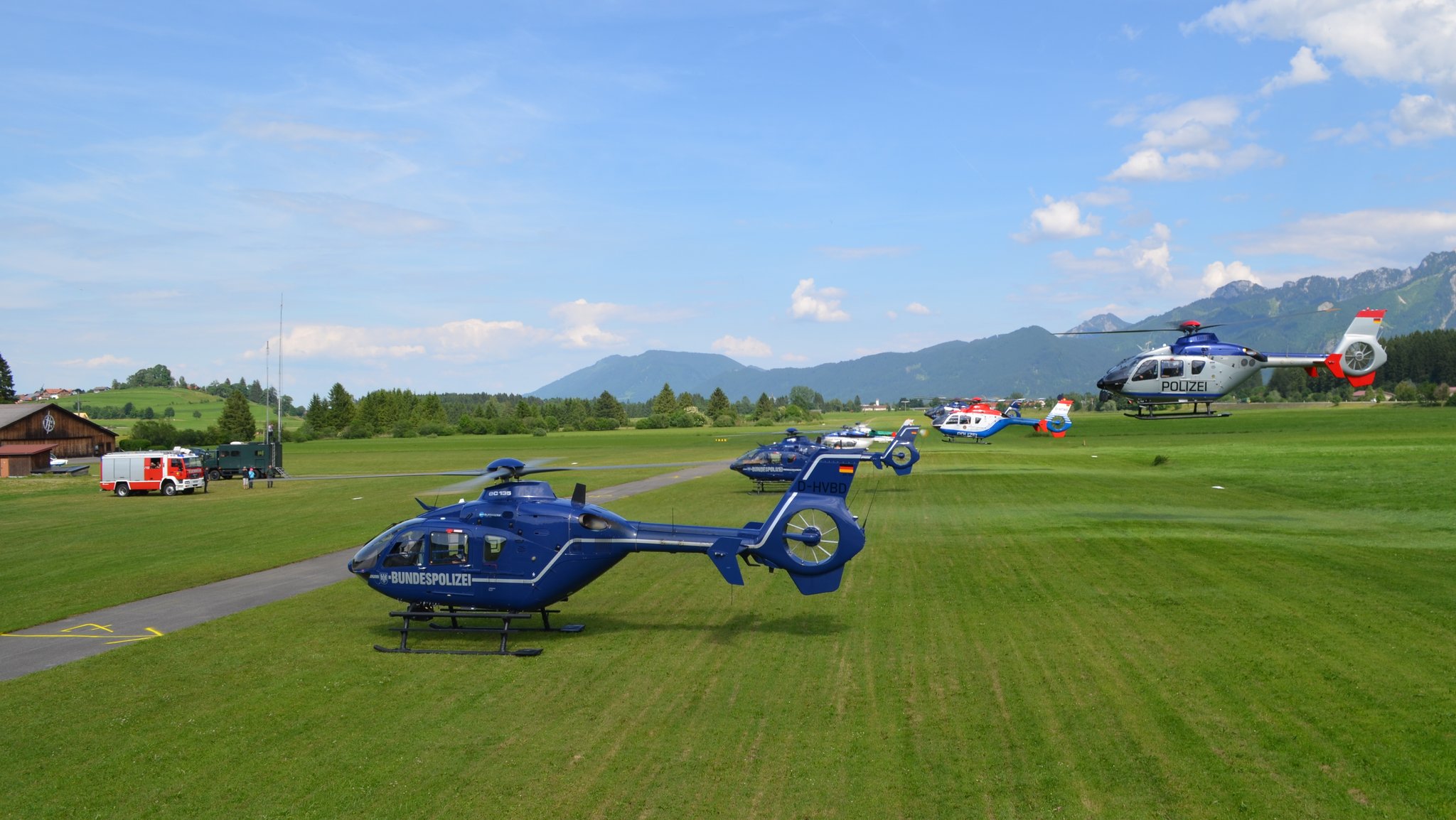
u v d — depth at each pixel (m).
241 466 59.56
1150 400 34.19
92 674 14.08
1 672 14.28
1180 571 20.17
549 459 77.69
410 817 8.72
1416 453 51.19
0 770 10.20
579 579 15.70
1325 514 29.55
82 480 62.41
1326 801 8.72
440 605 16.22
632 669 13.76
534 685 13.05
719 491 44.19
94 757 10.54
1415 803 8.63
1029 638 14.84
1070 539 24.94
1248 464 49.41
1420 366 180.38
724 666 13.77
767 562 16.02
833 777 9.50
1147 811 8.56
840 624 16.27
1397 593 17.47
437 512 16.22
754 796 9.05
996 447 79.00
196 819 8.81
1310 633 14.69
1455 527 25.58
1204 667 13.00
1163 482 42.03
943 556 22.84
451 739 10.88
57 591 21.03
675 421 183.62
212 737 11.13
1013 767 9.67
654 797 9.07
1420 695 11.63
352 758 10.32
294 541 29.47
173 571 23.75
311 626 17.12
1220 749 10.04
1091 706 11.48
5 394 159.88
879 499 36.91
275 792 9.43
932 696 12.08
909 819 8.49
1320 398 180.12
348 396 166.12
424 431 162.25
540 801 9.03
